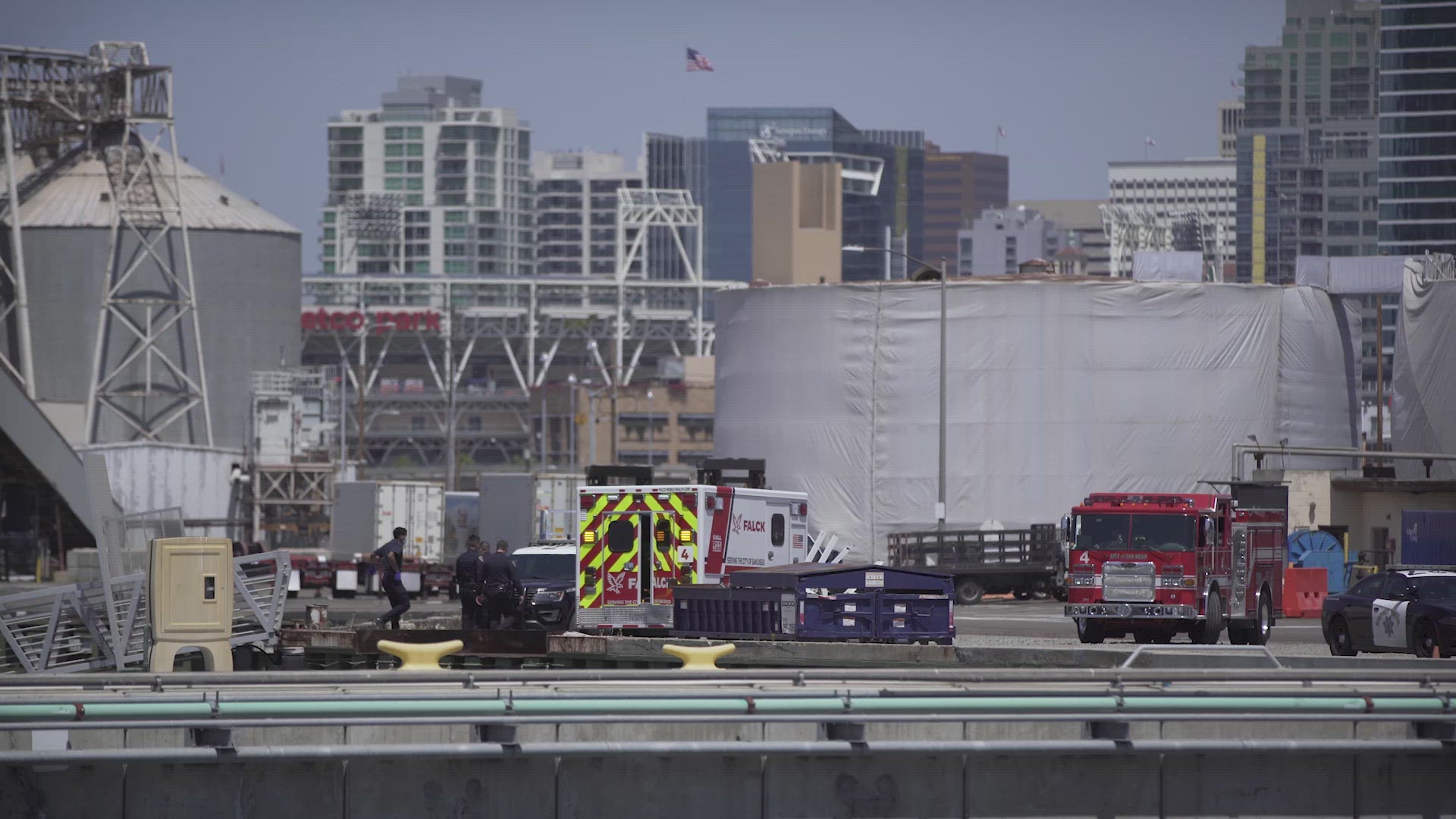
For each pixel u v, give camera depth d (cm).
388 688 7562
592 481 13188
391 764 6625
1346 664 9362
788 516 13200
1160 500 12838
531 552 14788
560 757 6644
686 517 12406
